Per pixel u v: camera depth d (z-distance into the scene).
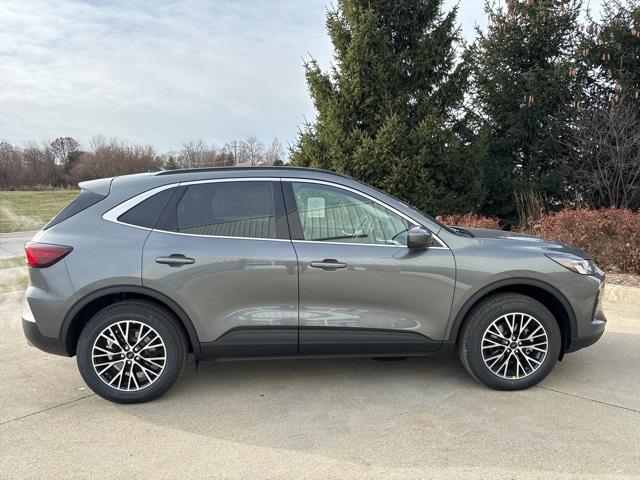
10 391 3.90
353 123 9.58
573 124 10.49
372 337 3.64
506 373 3.70
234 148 55.53
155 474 2.74
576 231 7.18
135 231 3.58
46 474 2.76
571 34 11.13
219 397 3.72
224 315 3.57
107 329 3.54
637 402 3.50
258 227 3.64
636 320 5.47
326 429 3.20
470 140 10.55
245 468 2.78
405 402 3.57
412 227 3.70
